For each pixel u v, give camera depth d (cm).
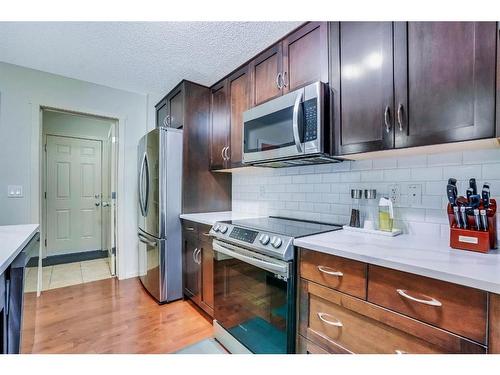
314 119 147
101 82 279
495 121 95
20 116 247
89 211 428
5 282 118
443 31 108
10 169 243
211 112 266
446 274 83
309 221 198
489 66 96
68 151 409
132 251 315
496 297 75
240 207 274
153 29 182
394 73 123
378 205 157
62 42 200
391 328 98
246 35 184
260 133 184
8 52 218
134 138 315
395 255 102
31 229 174
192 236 235
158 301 241
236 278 170
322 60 154
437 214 137
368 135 133
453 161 132
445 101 107
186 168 255
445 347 84
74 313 221
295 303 133
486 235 104
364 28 135
